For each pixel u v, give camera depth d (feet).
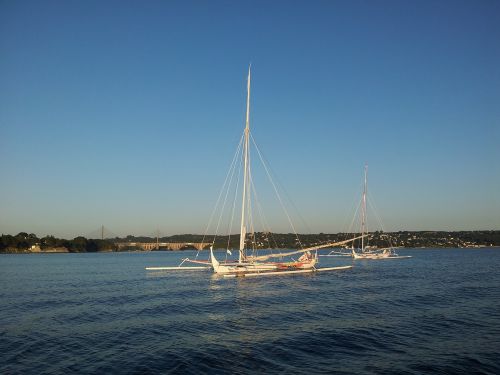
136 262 483.10
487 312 122.31
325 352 81.61
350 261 441.68
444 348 83.87
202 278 228.02
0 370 72.13
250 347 85.25
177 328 103.55
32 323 110.52
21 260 544.21
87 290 184.75
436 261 426.51
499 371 70.13
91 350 83.87
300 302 143.13
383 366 72.90
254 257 232.32
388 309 128.36
